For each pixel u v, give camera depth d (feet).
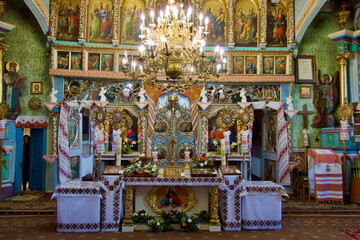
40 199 31.96
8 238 19.43
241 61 35.73
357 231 21.44
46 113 35.06
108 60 34.81
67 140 33.78
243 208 21.94
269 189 21.85
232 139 35.06
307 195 34.14
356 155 32.27
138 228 21.52
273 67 35.76
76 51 34.19
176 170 22.49
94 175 34.47
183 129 34.86
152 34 20.61
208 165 23.66
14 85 34.45
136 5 35.12
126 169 22.02
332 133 35.06
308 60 37.60
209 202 22.59
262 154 40.47
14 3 35.24
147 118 34.88
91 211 21.06
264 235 20.34
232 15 34.94
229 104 35.01
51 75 33.42
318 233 20.89
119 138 23.77
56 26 33.83
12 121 34.27
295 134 37.32
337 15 36.04
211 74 20.31
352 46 35.83
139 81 35.35
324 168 30.78
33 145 36.42
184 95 35.24
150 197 22.38
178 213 21.90
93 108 34.40
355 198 30.71
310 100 37.52
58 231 20.95
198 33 20.83
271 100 35.83
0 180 30.73
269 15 35.86
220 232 21.01
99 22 34.83
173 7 20.70
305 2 33.63
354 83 35.53
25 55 35.29
